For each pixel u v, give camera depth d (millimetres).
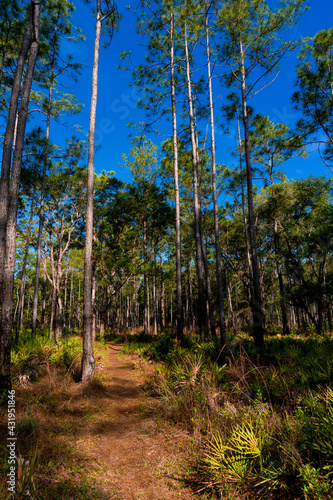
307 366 5273
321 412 3021
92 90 8523
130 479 3275
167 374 6785
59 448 3779
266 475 2785
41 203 13594
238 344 8914
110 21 9539
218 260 9148
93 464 3557
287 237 19062
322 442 2676
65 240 19891
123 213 19969
